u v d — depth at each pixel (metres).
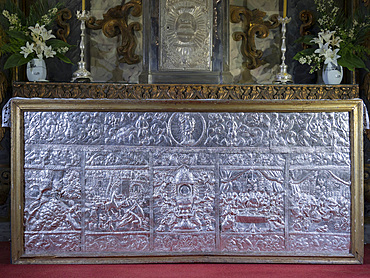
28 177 3.48
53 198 3.49
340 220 3.55
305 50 4.02
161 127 3.55
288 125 3.57
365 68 3.92
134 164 3.54
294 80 4.41
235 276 3.12
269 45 4.41
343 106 3.53
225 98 3.52
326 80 3.87
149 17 4.07
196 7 4.07
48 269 3.26
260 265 3.42
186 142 3.55
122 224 3.52
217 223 3.54
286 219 3.55
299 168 3.57
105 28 4.32
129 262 3.42
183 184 3.54
